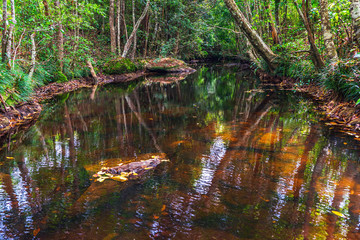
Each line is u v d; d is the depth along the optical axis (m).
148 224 1.92
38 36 8.71
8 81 5.66
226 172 2.82
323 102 6.54
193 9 20.17
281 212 2.07
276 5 10.54
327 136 4.09
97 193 2.39
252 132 4.38
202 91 9.79
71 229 1.88
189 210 2.10
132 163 3.00
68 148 3.68
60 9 9.07
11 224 1.93
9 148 3.71
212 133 4.36
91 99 8.14
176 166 2.99
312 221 1.95
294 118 5.34
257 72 14.72
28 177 2.73
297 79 9.51
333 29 6.97
